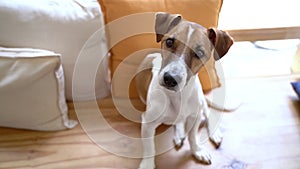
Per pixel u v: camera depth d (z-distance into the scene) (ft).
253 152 3.23
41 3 3.05
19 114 3.14
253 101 3.80
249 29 3.88
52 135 3.28
